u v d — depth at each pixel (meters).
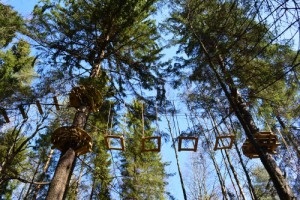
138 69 11.11
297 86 9.66
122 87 11.19
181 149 8.48
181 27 10.23
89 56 10.85
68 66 10.59
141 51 11.65
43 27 10.27
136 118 11.02
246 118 9.16
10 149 11.93
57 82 8.93
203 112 10.82
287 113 10.86
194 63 9.16
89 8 10.90
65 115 13.04
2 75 13.26
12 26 9.85
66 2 11.11
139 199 12.90
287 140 11.55
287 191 7.32
